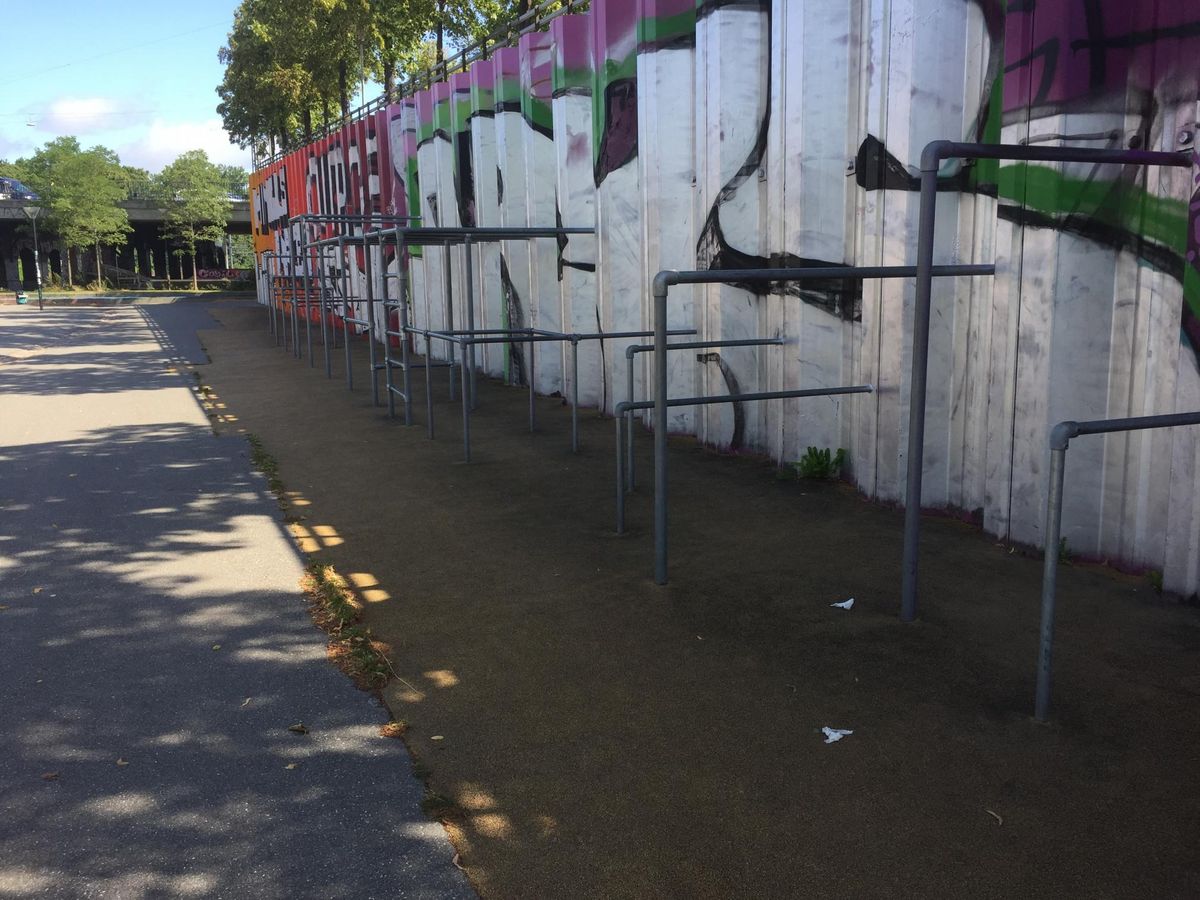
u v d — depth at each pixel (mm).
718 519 5441
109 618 4156
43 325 29141
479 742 2980
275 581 4621
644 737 2984
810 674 3398
